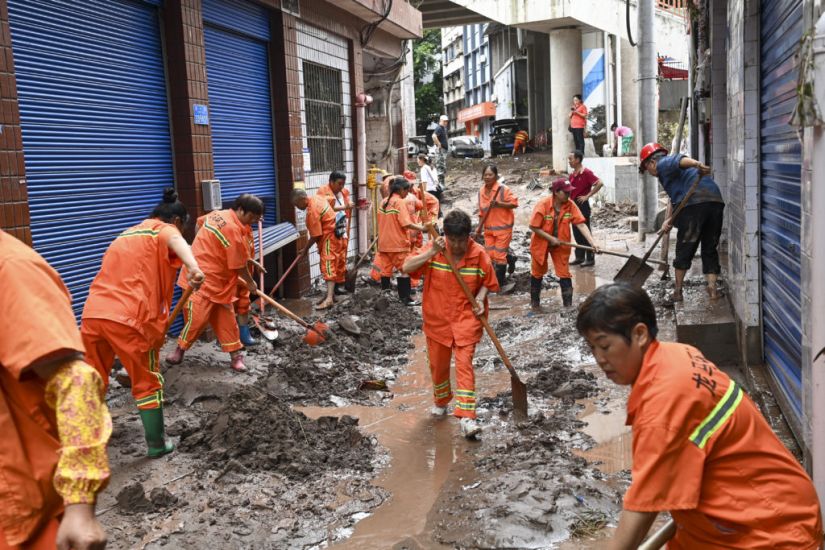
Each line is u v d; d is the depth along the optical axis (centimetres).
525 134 3381
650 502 212
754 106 586
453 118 7075
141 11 766
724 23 955
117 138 729
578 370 696
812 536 214
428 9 2622
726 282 832
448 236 549
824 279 293
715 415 213
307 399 652
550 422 565
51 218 638
